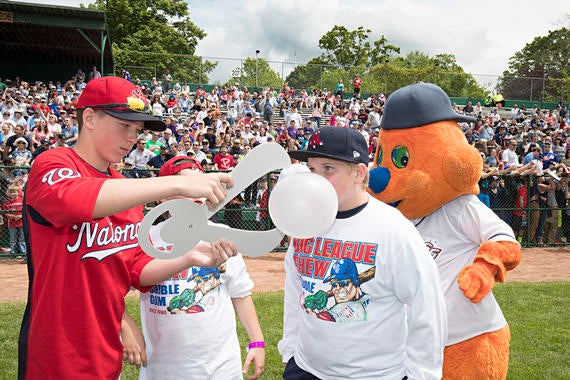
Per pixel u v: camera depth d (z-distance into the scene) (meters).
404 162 3.01
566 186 11.05
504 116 30.88
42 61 27.91
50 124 14.30
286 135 17.55
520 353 4.81
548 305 6.38
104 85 1.87
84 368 1.85
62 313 1.83
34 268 1.86
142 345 2.22
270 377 4.17
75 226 1.84
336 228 2.14
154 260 2.08
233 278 2.55
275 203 1.80
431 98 3.04
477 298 2.64
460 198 2.97
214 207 1.69
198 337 2.37
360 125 22.00
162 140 13.38
